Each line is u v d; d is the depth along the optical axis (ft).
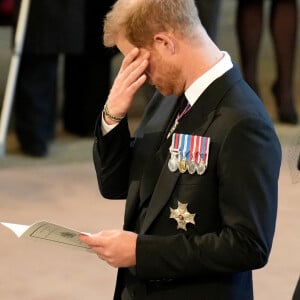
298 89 86.28
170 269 24.81
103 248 25.13
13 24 61.98
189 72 25.27
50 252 48.91
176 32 24.80
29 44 61.26
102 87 69.97
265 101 81.97
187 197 24.90
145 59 25.46
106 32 25.76
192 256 24.49
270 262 47.67
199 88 25.25
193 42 25.07
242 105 24.63
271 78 88.94
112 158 27.81
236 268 24.41
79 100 70.79
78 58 69.05
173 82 25.55
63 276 46.06
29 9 60.59
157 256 24.80
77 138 71.61
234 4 115.03
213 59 25.35
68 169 63.62
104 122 27.40
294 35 73.92
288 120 75.36
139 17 24.84
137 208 27.07
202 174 24.70
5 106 63.00
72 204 56.65
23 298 43.57
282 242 50.39
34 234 25.52
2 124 63.16
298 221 53.67
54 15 60.70
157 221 25.63
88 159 66.18
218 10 64.23
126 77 26.35
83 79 69.72
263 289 44.62
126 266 25.20
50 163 64.85
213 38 64.59
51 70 64.49
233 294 25.73
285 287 44.86
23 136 65.77
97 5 65.36
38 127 65.46
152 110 28.50
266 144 24.29
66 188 59.67
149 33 24.85
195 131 25.03
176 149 25.14
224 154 24.20
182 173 25.03
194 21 25.04
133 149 27.99
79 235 25.25
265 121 24.45
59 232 25.30
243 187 23.97
